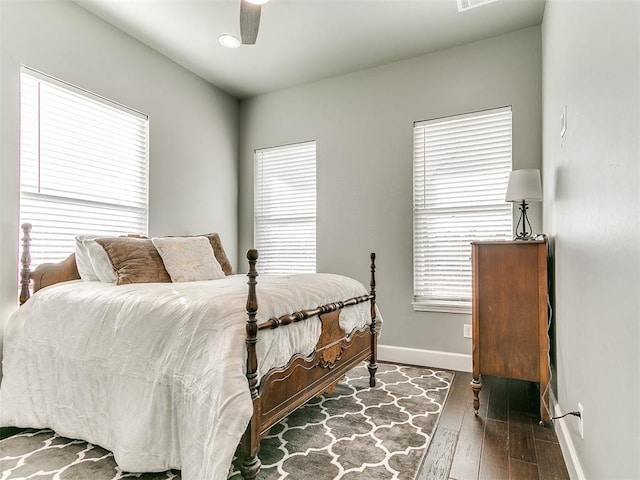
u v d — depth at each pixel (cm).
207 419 148
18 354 220
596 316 130
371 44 335
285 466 182
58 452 194
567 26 186
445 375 317
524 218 282
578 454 159
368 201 378
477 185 335
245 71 384
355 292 271
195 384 158
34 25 256
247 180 446
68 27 276
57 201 275
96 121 300
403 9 286
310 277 259
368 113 379
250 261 161
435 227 351
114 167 313
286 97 424
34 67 256
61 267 261
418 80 357
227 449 137
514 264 231
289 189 425
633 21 94
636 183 92
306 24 304
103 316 199
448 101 344
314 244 409
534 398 265
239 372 151
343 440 207
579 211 159
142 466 168
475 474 175
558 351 216
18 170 247
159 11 288
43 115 266
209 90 407
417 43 334
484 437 209
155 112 344
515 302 230
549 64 259
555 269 229
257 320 166
